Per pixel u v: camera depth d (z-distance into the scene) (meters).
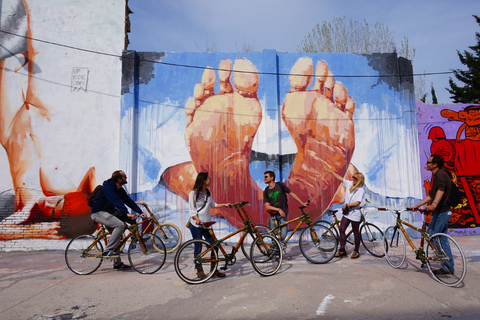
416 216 8.09
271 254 5.16
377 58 8.54
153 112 8.01
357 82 8.46
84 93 7.78
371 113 8.39
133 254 5.59
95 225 7.57
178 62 8.19
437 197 4.65
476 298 3.95
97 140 7.70
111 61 7.89
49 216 7.49
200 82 8.16
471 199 8.46
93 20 7.97
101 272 5.50
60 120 7.68
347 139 8.29
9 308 3.90
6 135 7.56
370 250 6.41
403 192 8.19
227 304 3.91
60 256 6.85
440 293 4.13
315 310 3.69
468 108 8.72
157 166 7.87
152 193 7.79
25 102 7.66
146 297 4.22
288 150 8.15
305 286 4.47
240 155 8.02
